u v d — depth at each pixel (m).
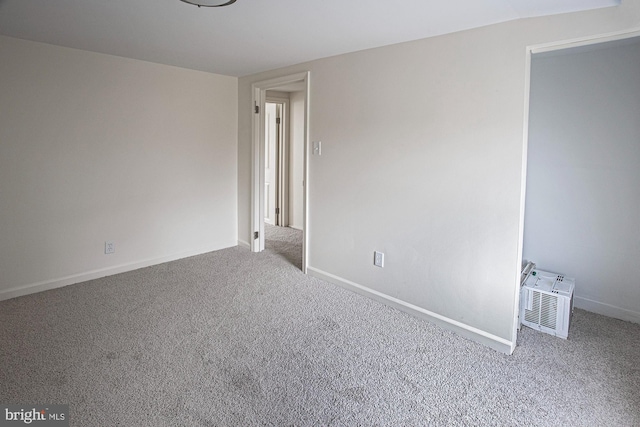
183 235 4.35
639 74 2.66
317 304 3.18
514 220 2.36
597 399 2.01
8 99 3.02
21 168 3.14
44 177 3.27
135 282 3.60
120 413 1.86
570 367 2.29
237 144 4.73
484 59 2.39
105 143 3.60
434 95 2.68
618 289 2.91
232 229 4.86
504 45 2.30
